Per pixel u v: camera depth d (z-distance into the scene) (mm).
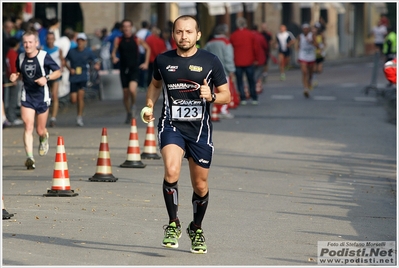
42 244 15555
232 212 19250
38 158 28922
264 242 16156
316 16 116500
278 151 30984
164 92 15180
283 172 26047
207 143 15094
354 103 52000
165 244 15109
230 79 46625
